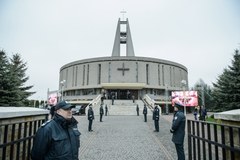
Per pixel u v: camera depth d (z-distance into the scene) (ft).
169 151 27.55
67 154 9.43
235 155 10.41
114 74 196.54
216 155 11.07
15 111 11.39
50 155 9.31
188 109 193.88
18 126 11.89
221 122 12.89
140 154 25.89
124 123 64.23
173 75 218.79
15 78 76.28
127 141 34.91
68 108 9.96
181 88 224.74
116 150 28.14
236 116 10.59
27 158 12.26
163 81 207.92
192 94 132.87
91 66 204.95
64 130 9.86
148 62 202.80
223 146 10.28
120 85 180.96
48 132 9.33
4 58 78.69
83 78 208.54
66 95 227.40
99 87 193.16
